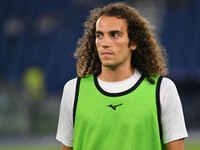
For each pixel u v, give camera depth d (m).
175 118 9.62
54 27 85.31
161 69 10.62
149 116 9.51
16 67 78.69
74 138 9.95
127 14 9.79
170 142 9.64
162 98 9.63
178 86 71.69
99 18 9.65
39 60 79.31
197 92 69.69
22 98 61.16
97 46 9.60
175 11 82.69
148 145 9.48
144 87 9.78
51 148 45.06
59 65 77.50
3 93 60.41
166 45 77.06
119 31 9.48
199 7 82.38
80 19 85.25
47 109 66.19
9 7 89.56
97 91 9.90
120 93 9.73
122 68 9.88
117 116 9.56
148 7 84.19
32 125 61.50
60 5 88.38
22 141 53.75
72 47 80.69
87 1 86.81
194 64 72.50
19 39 84.12
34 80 67.19
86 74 10.50
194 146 43.78
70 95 10.09
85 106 9.84
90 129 9.70
